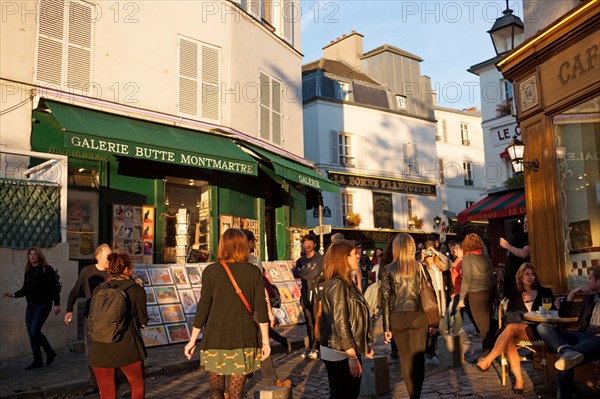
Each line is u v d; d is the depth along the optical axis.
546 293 6.84
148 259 13.33
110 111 12.67
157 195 13.66
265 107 17.02
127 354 4.84
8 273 9.04
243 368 4.40
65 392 6.93
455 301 9.93
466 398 6.06
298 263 9.11
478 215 18.53
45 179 10.38
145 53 13.64
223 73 15.29
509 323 6.46
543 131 8.91
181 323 10.34
